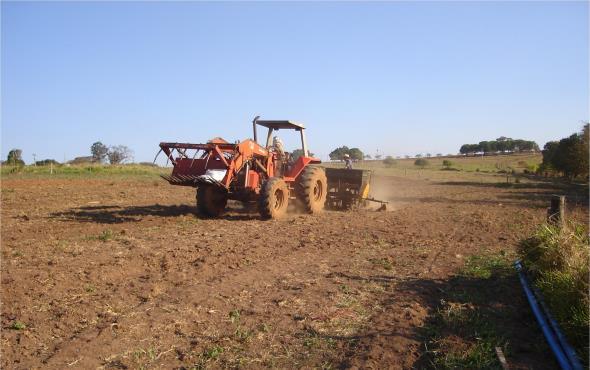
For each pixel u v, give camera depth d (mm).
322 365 4219
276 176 13164
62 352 4391
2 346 4543
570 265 5551
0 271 6852
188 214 13117
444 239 9852
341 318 5246
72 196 17844
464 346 4438
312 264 7547
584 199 20734
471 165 71188
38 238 9344
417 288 6289
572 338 4312
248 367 4199
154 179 29062
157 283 6402
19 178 26297
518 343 4570
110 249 8383
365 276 6867
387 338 4664
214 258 7766
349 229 10891
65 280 6449
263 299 5855
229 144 11500
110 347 4527
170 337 4793
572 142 37594
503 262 7676
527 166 57938
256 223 11617
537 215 14062
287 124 13148
